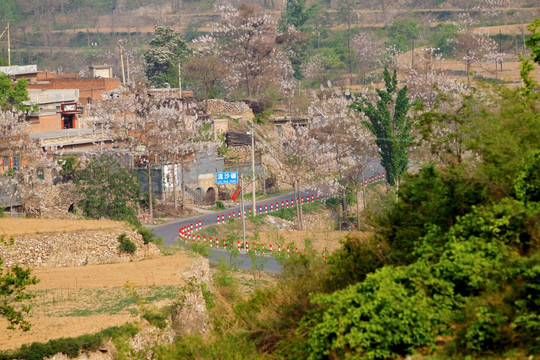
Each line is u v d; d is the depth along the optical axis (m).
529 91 26.20
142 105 110.62
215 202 113.69
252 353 24.94
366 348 20.11
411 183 26.03
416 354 19.45
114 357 37.09
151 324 36.97
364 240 26.73
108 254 59.69
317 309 22.62
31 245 56.84
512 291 19.58
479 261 20.48
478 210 22.19
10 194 91.75
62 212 92.88
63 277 53.19
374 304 20.41
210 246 84.31
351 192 114.12
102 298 46.59
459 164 25.41
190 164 114.06
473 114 25.84
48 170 98.56
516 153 22.97
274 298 27.28
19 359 35.16
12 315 35.81
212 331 28.28
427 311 20.11
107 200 93.38
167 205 107.12
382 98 109.94
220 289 55.69
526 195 22.06
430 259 22.14
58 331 38.84
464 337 19.52
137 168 108.75
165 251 63.97
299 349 22.34
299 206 103.75
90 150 104.81
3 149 95.56
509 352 18.66
